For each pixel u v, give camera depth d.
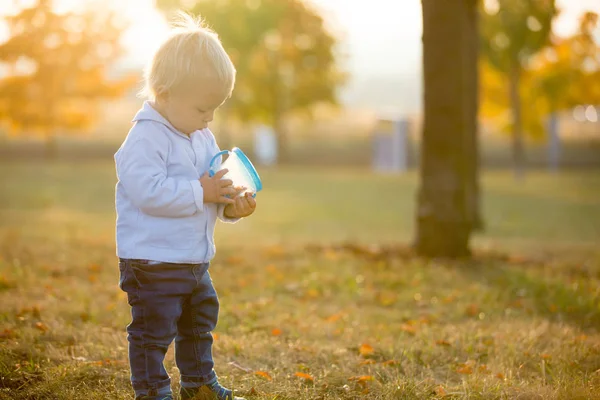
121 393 3.32
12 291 5.60
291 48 40.62
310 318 5.16
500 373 3.78
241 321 4.98
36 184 22.98
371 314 5.41
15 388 3.37
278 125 43.06
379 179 28.66
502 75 27.81
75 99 33.31
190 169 2.91
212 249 2.99
